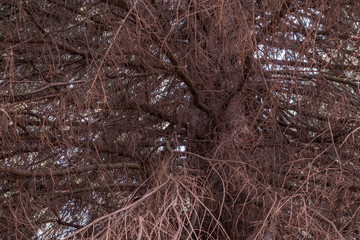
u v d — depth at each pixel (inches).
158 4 186.7
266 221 158.6
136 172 232.7
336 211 183.5
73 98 182.2
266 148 211.8
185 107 234.7
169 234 134.0
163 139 241.6
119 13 216.2
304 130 227.0
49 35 199.5
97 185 227.3
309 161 207.5
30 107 200.8
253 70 196.5
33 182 212.4
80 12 206.2
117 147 226.5
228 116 221.5
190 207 160.2
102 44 194.1
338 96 214.7
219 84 228.4
